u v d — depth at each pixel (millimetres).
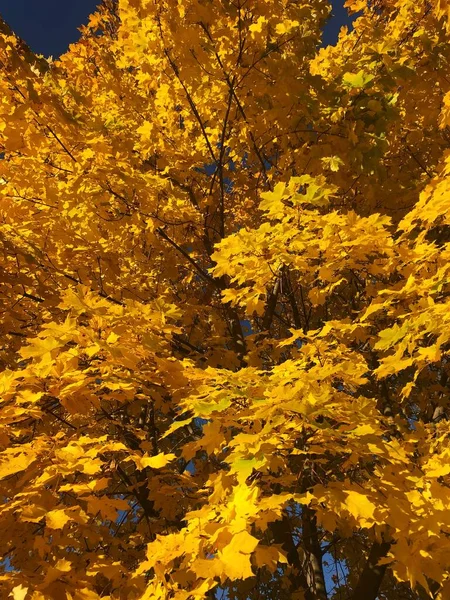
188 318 3869
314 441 1919
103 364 2082
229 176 4527
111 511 1687
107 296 3252
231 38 3258
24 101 2693
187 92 3586
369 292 3072
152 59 3527
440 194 2172
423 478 1953
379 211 3953
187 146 3900
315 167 3660
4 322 2906
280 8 3670
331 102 3533
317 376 1853
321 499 1622
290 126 3736
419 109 3896
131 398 2125
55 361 1942
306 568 3715
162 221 3498
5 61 2410
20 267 2973
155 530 3311
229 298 2916
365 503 1603
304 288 4387
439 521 1650
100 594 1872
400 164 4309
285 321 4562
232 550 1382
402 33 4086
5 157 3273
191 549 1622
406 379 4340
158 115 3902
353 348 3389
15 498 1837
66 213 3168
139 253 3656
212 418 1945
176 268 4199
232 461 1726
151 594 1699
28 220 3137
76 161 3193
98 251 3246
